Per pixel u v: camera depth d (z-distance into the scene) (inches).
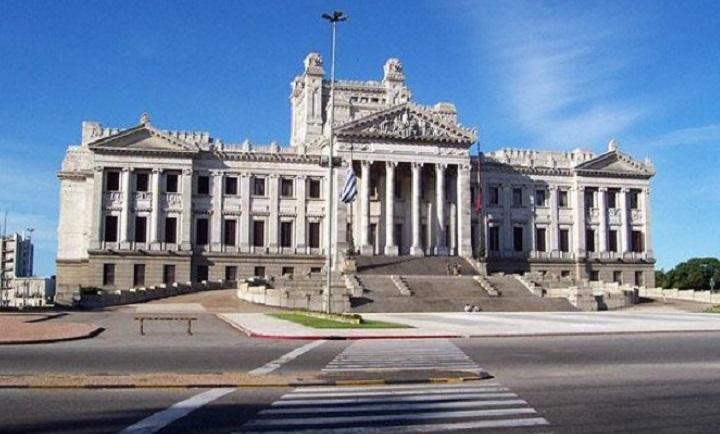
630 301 3334.2
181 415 639.8
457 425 598.2
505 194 4771.2
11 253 5423.2
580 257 4798.2
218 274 4247.0
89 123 4589.1
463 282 3479.3
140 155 4141.2
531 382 864.9
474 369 991.6
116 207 4101.9
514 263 4712.1
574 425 601.6
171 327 1876.2
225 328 1863.9
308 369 987.3
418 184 4350.4
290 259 4350.4
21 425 595.5
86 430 577.3
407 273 3912.4
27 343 1350.9
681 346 1421.0
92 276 4010.8
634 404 705.6
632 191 4982.8
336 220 4259.4
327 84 5187.0
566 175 4896.7
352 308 2869.1
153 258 4109.3
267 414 645.3
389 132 4308.6
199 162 4288.9
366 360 1115.9
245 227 4323.3
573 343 1491.1
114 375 877.2
